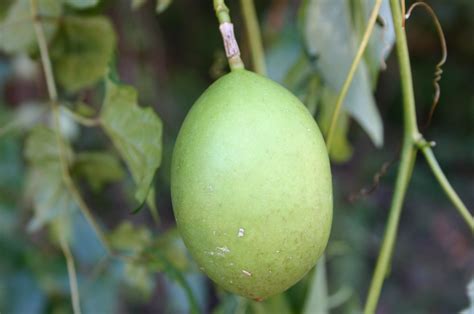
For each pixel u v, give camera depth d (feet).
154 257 1.32
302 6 1.36
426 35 3.67
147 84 2.35
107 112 1.19
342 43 1.35
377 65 1.32
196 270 1.44
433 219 3.84
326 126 1.47
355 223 3.06
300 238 0.98
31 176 1.37
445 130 4.09
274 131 0.99
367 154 3.73
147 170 1.14
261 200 0.97
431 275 3.66
